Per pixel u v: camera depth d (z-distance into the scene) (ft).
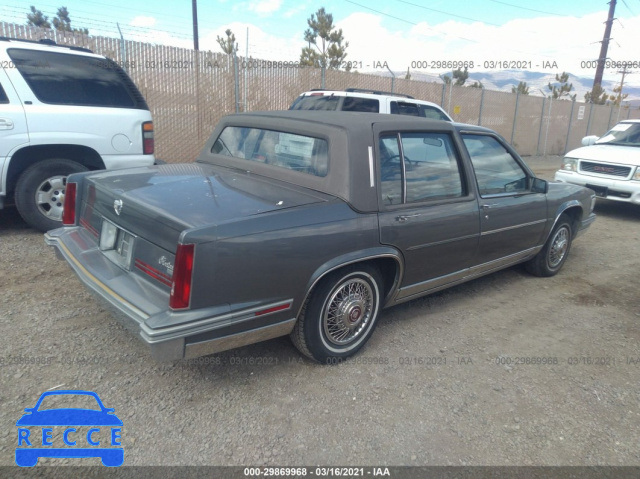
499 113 58.29
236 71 34.88
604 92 90.12
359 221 10.21
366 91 29.63
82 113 17.84
